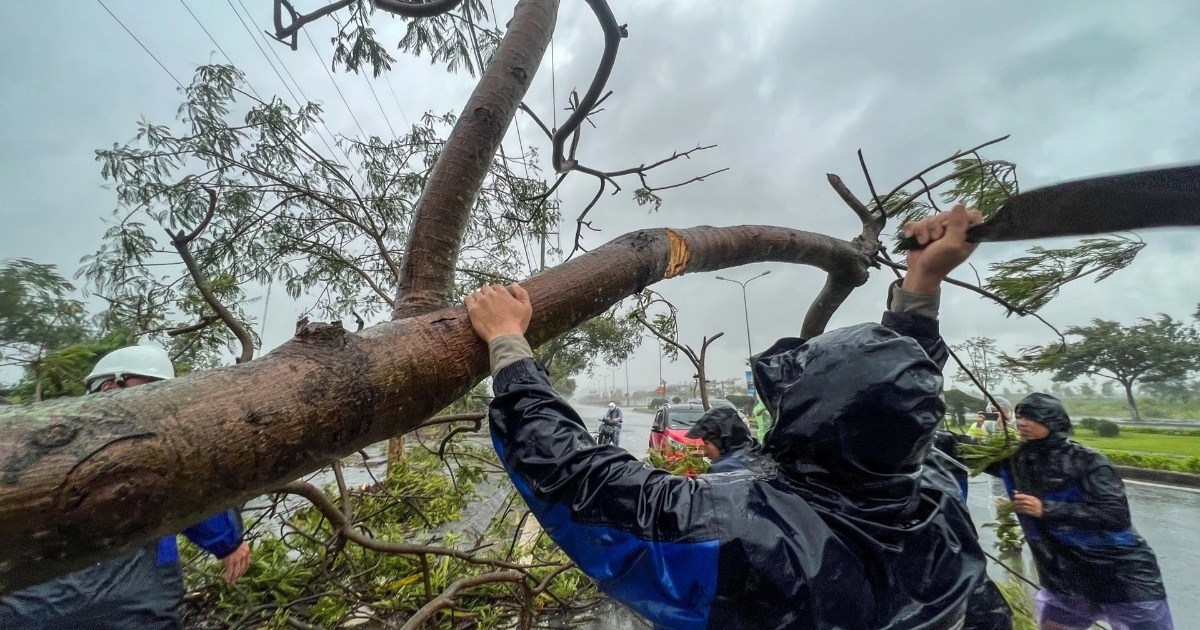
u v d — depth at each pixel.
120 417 0.81
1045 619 2.92
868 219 2.59
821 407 1.08
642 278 1.72
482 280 7.22
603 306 1.62
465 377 1.28
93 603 2.03
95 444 0.76
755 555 0.97
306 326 1.10
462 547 4.52
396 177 5.62
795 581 0.95
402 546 3.00
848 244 2.44
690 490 1.10
